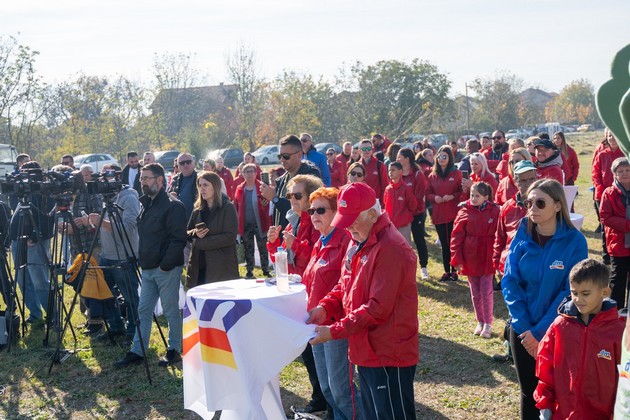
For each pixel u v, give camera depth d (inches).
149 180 264.8
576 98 3720.5
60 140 1471.5
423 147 711.7
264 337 166.9
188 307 183.9
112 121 1486.2
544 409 146.5
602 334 137.6
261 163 1702.8
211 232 266.7
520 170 240.7
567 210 161.2
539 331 157.8
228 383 171.6
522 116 2519.7
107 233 301.3
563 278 159.2
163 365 276.2
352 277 155.5
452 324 315.3
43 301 349.7
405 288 149.3
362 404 160.4
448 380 246.2
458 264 291.9
